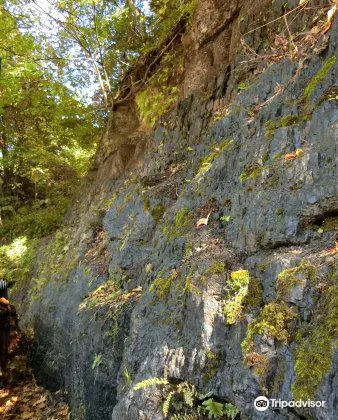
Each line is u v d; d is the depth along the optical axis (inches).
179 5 232.4
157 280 119.3
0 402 191.0
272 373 71.2
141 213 167.8
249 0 171.8
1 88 301.4
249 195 103.6
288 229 87.5
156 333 105.2
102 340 141.1
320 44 107.2
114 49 279.1
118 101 285.7
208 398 83.7
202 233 115.8
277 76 124.3
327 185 82.9
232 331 84.0
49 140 393.7
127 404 99.8
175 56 231.8
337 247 74.7
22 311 264.2
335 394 59.4
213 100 180.2
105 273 174.2
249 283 86.7
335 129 85.7
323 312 68.4
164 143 206.5
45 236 325.7
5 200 416.8
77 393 160.7
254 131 118.0
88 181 306.2
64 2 242.1
